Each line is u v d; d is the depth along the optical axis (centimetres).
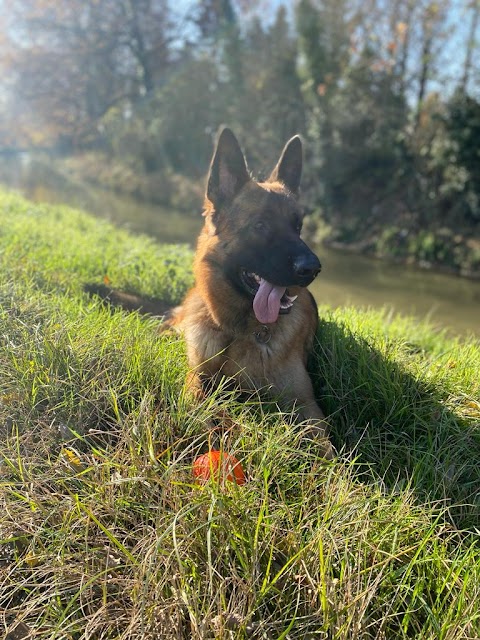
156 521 49
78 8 728
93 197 583
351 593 43
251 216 82
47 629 44
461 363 90
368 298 247
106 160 845
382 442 71
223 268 83
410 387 79
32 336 75
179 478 53
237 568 46
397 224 405
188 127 669
